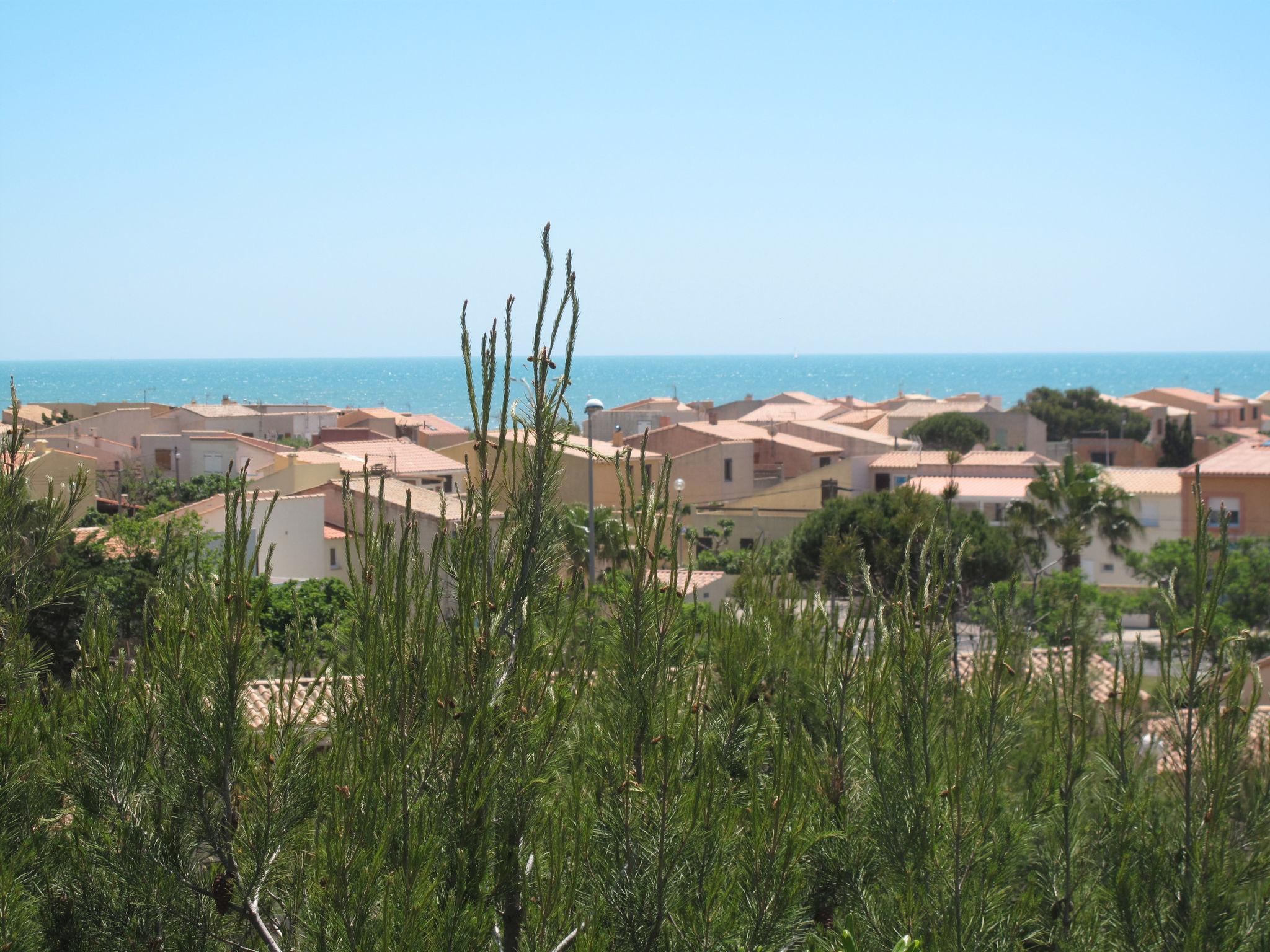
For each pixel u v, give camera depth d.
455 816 5.00
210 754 5.18
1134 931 6.14
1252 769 6.54
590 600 6.04
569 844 5.24
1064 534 31.11
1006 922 6.14
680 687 5.89
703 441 60.16
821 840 6.39
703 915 5.23
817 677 7.29
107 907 5.41
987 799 6.20
